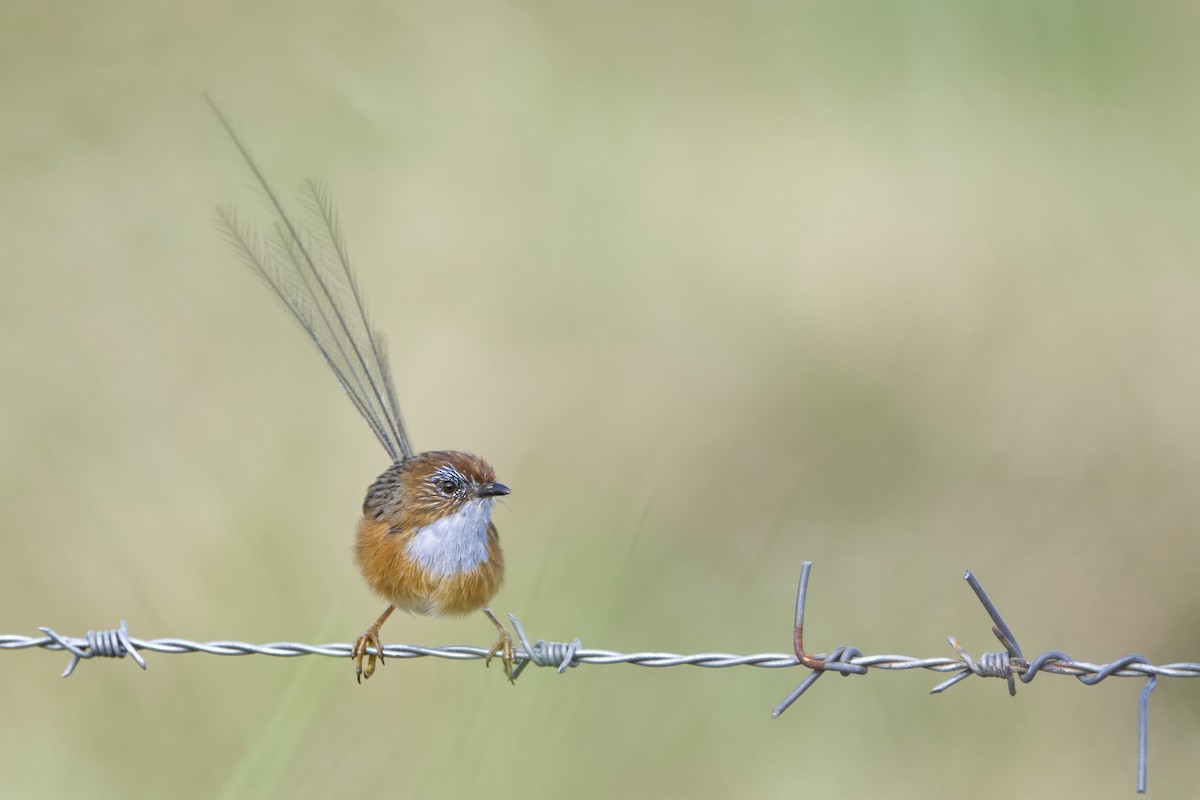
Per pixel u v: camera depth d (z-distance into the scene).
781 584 13.19
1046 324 15.29
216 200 16.77
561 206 17.09
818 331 15.63
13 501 13.26
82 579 12.42
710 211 17.19
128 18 18.81
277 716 8.65
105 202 16.86
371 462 14.04
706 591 13.11
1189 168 16.97
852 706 11.98
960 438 14.47
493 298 15.95
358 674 8.24
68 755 10.95
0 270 15.98
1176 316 15.19
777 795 11.30
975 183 17.14
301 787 9.47
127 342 15.30
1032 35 19.09
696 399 14.85
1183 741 12.09
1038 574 13.26
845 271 16.08
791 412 14.78
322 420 14.51
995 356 15.11
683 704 11.72
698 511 13.88
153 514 13.17
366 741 10.47
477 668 9.99
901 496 14.03
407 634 11.40
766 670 12.12
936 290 15.82
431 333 15.49
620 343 15.53
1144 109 17.92
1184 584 13.05
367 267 16.16
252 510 13.25
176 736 10.99
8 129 17.47
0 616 12.21
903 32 19.52
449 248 16.52
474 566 8.67
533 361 15.33
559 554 10.51
